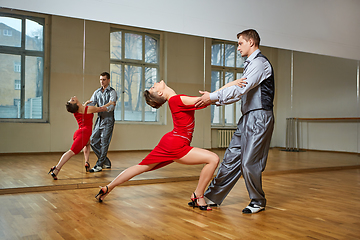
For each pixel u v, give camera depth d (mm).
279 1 5512
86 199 3062
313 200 3109
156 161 2742
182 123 2674
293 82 5508
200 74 4727
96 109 3996
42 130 3699
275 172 5172
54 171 3721
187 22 4676
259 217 2465
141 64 4309
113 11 4148
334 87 5879
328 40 5984
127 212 2572
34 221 2295
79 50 3930
